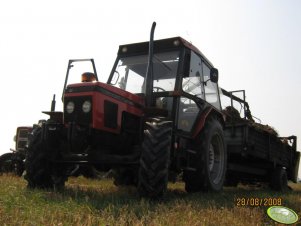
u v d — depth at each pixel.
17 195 3.94
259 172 9.41
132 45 6.14
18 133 9.89
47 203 3.67
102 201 4.11
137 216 3.40
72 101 4.71
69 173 5.86
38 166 5.13
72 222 2.97
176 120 5.25
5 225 2.73
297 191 9.69
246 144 7.96
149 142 4.45
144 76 5.86
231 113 9.44
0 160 9.29
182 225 3.13
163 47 5.79
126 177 6.68
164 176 4.38
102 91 4.65
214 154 6.51
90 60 5.48
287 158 11.10
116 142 4.90
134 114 5.04
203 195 5.45
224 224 3.40
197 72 6.05
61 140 5.15
